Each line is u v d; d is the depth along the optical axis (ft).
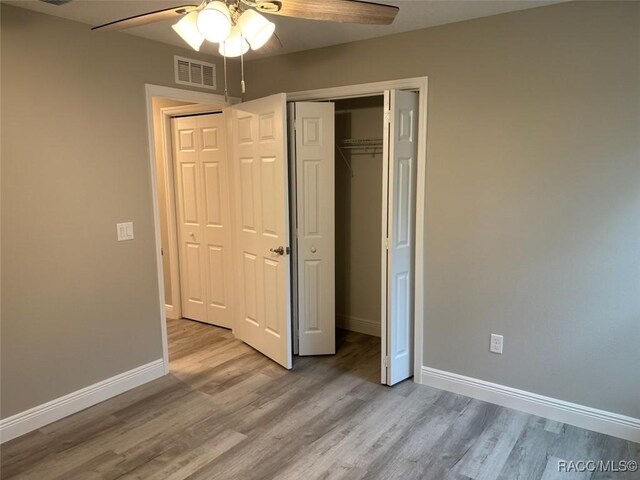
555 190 8.54
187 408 9.61
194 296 15.15
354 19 5.74
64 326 9.18
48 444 8.36
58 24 8.66
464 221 9.57
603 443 8.27
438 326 10.23
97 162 9.49
